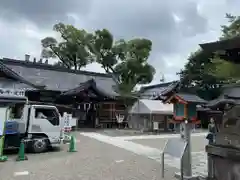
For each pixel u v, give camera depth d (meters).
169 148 6.27
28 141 9.81
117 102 25.41
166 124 21.00
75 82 26.92
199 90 21.22
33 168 7.35
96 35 35.84
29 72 25.41
